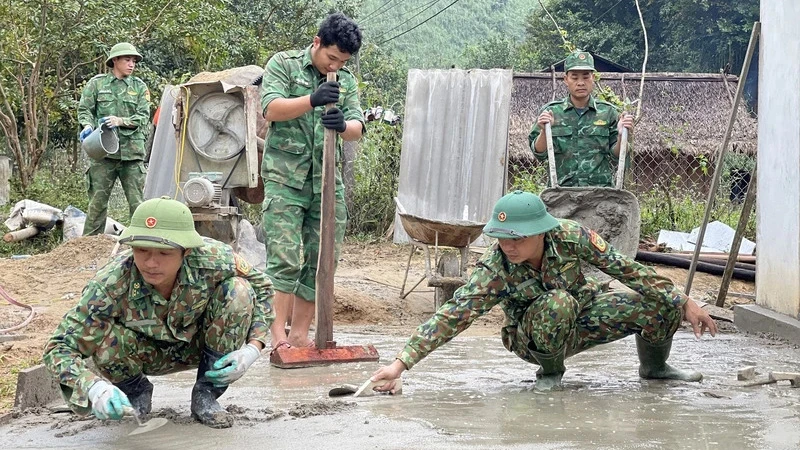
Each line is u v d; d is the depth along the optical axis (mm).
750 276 10172
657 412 4461
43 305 8516
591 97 7672
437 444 3838
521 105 17875
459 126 13273
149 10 17875
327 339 6055
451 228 8023
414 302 8953
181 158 9320
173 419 4344
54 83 18281
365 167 14320
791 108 7160
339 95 6008
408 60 53125
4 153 20234
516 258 4613
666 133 16875
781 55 7375
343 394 4902
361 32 6195
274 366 5891
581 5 31766
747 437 3967
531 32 34062
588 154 7629
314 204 6309
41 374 4859
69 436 4105
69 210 13289
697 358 6211
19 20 15820
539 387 5070
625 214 7191
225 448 3830
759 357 6246
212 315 4156
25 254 12648
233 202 9836
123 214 16078
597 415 4391
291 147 6160
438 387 5148
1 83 16141
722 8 25734
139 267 3869
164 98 11969
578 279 4977
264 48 24000
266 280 4336
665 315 5027
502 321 8133
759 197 7875
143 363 4258
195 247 3857
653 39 28891
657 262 10812
